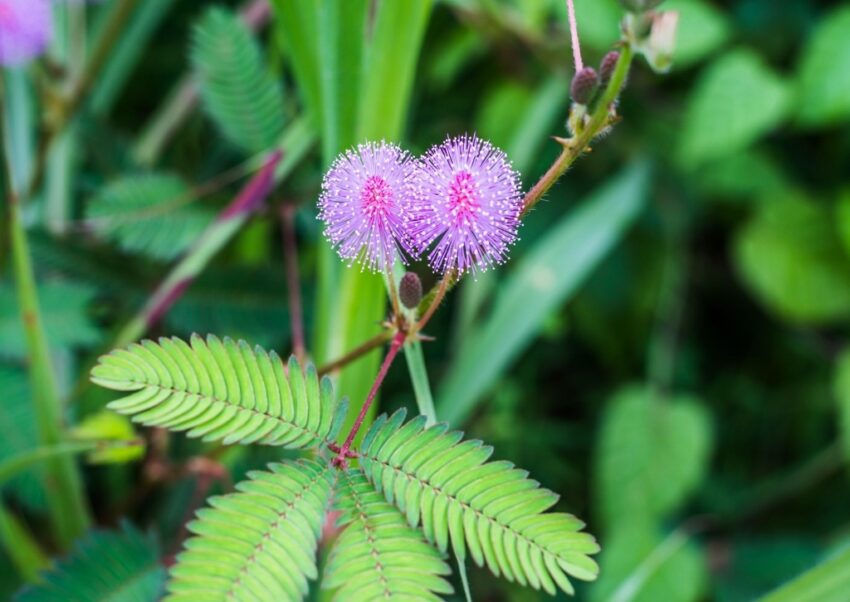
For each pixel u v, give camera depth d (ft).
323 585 0.79
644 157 1.71
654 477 1.61
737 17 1.81
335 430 0.86
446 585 0.80
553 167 0.91
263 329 1.29
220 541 0.79
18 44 1.21
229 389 0.85
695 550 1.53
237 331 1.29
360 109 1.11
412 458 0.83
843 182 1.82
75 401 1.29
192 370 0.85
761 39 1.80
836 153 1.81
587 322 1.82
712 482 1.81
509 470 0.82
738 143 1.56
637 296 1.82
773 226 1.74
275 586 0.78
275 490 0.81
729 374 1.90
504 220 0.88
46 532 1.35
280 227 1.63
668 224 1.80
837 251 1.73
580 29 1.57
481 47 1.73
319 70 1.14
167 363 0.85
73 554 1.07
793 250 1.73
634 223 1.82
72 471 1.19
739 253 1.74
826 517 1.77
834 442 1.82
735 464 1.85
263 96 1.27
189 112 1.60
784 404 1.85
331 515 1.01
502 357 1.43
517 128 1.68
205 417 0.84
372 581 0.79
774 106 1.55
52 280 1.31
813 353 1.85
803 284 1.72
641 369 1.84
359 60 1.09
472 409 1.61
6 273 1.32
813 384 1.85
